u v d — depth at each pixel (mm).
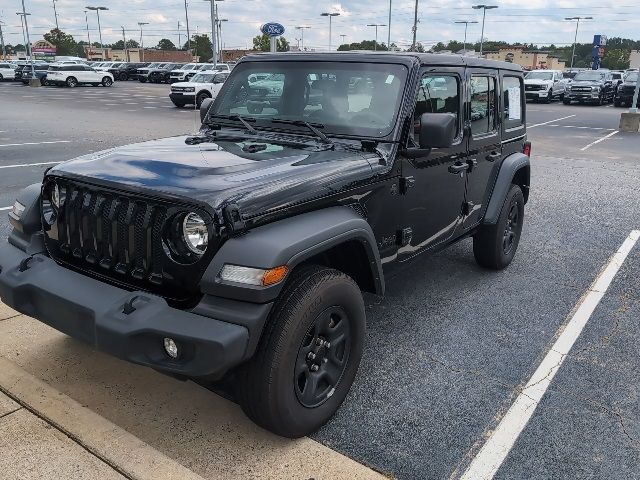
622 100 31609
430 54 4055
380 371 3840
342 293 3045
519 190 5672
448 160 4289
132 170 3010
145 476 2705
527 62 105062
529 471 2934
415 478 2855
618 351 4230
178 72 42625
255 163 3207
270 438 3082
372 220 3561
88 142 14289
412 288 5344
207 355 2523
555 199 9359
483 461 2994
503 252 5711
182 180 2838
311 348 3000
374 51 4121
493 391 3645
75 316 2812
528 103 35469
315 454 2969
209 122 4328
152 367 2619
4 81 51344
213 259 2631
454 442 3137
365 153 3604
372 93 3799
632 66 122875
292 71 4082
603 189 10258
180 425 3162
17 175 9828
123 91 39406
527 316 4793
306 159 3367
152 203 2754
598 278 5738
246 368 2775
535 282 5586
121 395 3402
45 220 3219
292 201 2914
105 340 2660
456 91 4332
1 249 3312
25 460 2781
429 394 3584
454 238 4742
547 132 19781
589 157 14242
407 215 3908
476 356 4090
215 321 2594
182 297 2734
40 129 17047
